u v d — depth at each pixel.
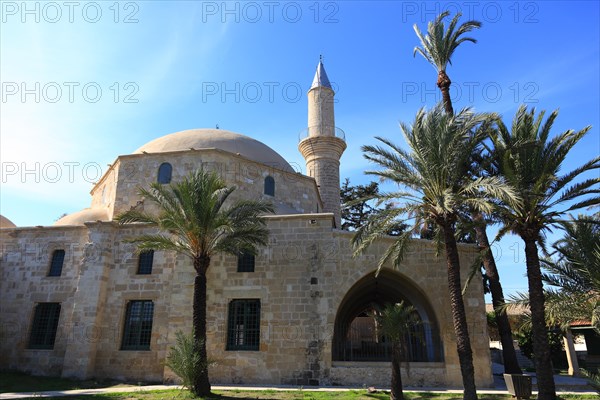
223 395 17.73
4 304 25.38
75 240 25.97
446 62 24.86
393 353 16.94
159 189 19.70
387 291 28.62
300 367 21.02
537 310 16.84
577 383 22.05
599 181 16.69
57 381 21.58
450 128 17.34
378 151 18.70
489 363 20.89
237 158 27.58
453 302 17.22
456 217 18.20
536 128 18.12
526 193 16.67
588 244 15.69
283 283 22.44
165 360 22.11
